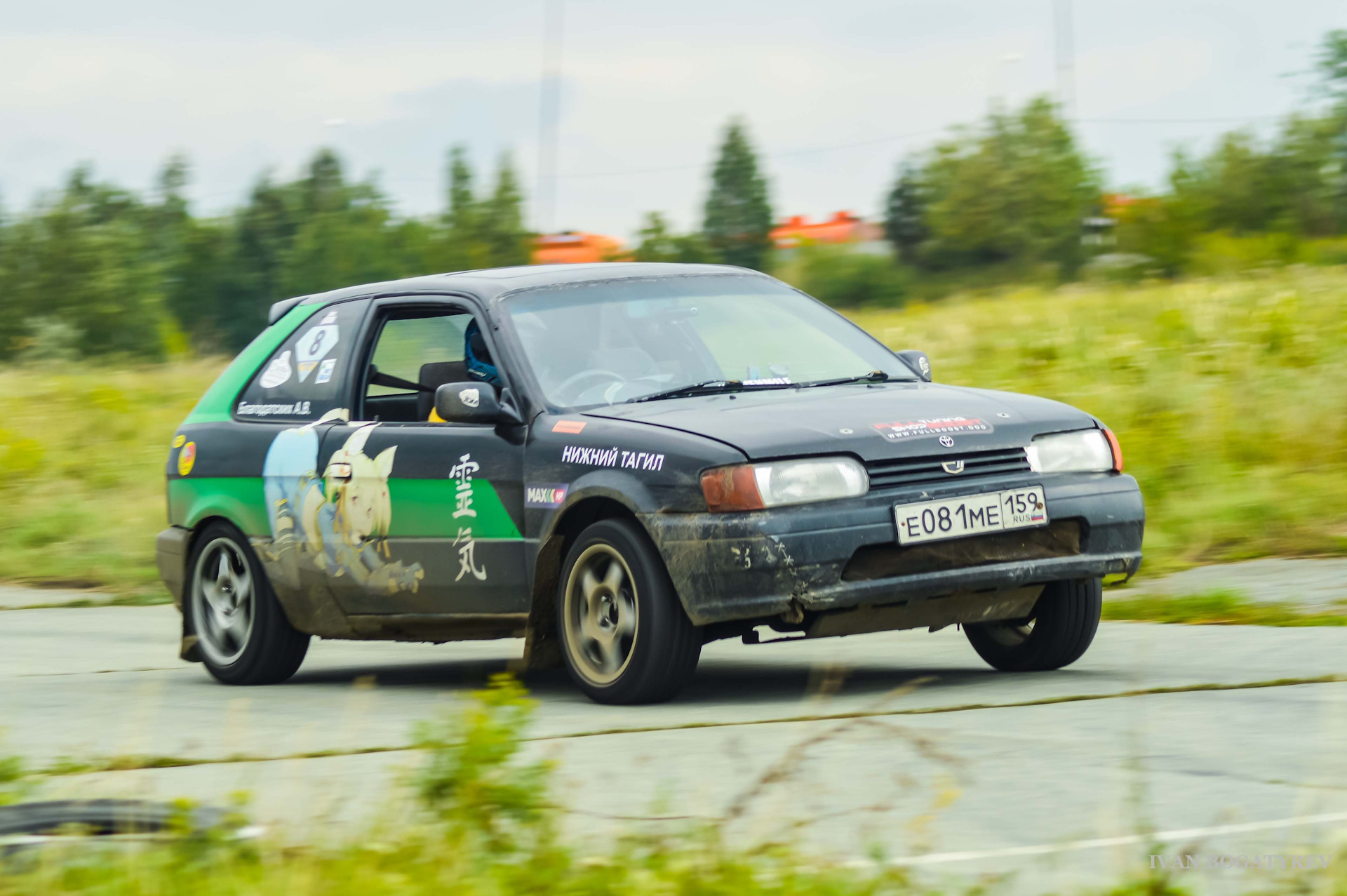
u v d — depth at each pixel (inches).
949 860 254.7
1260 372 1054.4
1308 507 799.1
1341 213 4960.6
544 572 474.0
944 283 5374.0
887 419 450.9
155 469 1251.2
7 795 297.1
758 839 253.3
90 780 341.7
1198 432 929.5
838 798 306.3
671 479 433.7
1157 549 771.4
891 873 229.8
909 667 527.8
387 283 573.6
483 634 503.2
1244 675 454.3
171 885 230.5
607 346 506.9
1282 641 520.1
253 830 255.4
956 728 382.3
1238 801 292.8
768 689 481.4
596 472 454.6
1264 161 5017.2
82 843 252.1
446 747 269.9
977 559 442.3
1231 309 1398.9
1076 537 459.5
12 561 1000.9
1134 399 1046.4
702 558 425.7
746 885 224.5
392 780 298.7
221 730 431.8
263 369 590.2
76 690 540.4
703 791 312.2
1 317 5516.7
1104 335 1344.7
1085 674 479.2
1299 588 652.7
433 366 555.5
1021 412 470.3
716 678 518.3
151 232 6220.5
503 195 5585.6
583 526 474.0
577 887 225.9
